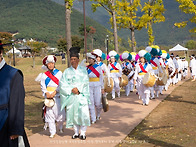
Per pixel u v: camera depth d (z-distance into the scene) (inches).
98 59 428.8
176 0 583.8
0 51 136.9
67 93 260.8
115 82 532.1
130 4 961.5
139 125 322.3
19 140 137.3
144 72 444.1
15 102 133.3
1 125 131.4
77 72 265.9
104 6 800.9
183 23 600.1
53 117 277.6
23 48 2773.1
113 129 302.2
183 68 908.6
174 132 287.1
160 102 474.0
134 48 979.9
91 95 334.0
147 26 997.8
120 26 972.6
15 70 137.5
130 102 478.3
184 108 413.4
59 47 3031.5
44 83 282.0
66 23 501.0
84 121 264.7
